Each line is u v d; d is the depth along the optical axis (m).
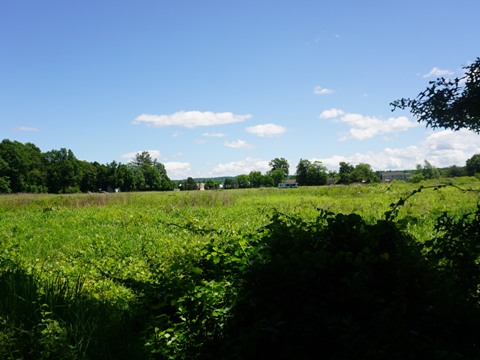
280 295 4.02
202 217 17.14
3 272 5.86
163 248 9.91
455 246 4.17
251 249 4.92
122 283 7.13
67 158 99.25
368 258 3.96
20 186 84.25
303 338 3.68
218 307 4.45
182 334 4.36
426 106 4.03
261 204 23.67
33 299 5.04
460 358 3.21
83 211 20.23
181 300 4.55
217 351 4.18
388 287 4.03
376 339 3.49
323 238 4.60
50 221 16.08
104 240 11.30
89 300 5.35
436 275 4.22
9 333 4.05
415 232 10.33
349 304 3.89
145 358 4.23
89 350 4.18
